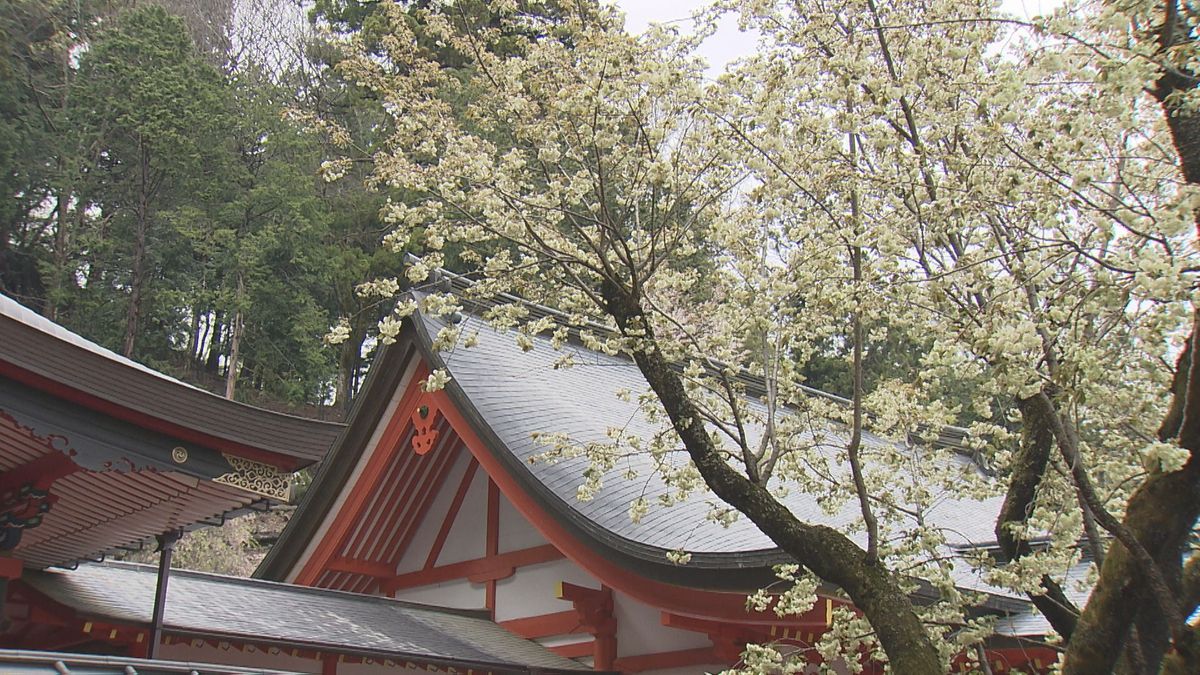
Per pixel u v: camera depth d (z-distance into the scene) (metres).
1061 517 5.68
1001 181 5.53
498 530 12.40
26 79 34.47
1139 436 6.52
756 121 6.29
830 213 6.08
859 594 5.71
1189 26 5.09
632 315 6.48
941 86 6.23
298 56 42.50
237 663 8.70
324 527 12.24
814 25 6.20
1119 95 4.82
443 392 11.38
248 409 6.16
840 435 7.47
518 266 6.55
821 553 5.85
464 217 7.15
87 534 7.91
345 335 6.33
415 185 6.39
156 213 33.03
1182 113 4.75
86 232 33.00
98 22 38.62
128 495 7.00
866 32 6.54
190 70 34.47
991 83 5.95
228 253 32.12
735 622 8.99
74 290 32.12
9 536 6.56
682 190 6.82
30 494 6.55
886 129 6.21
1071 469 5.67
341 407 33.16
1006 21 5.06
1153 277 4.75
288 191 33.41
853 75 6.01
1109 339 6.13
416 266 6.49
